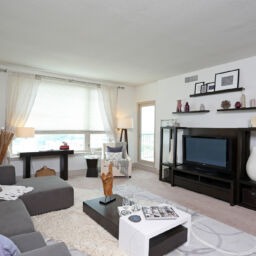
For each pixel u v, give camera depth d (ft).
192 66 14.03
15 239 4.80
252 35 9.28
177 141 16.38
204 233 8.10
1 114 14.64
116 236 7.35
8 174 10.09
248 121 12.14
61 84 17.06
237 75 12.62
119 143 18.29
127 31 9.04
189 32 9.04
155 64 13.65
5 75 14.70
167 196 12.35
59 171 16.96
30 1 6.93
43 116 16.34
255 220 9.31
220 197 11.78
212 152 12.92
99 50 11.32
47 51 11.59
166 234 6.81
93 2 6.94
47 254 3.49
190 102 15.46
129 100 20.80
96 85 18.57
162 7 7.18
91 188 13.69
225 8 7.18
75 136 17.92
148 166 19.62
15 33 9.39
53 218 8.96
